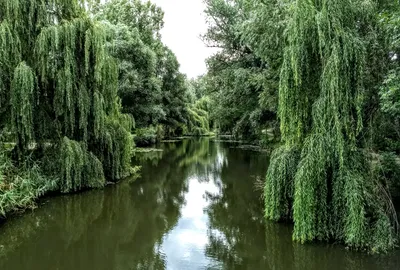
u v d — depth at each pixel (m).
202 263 6.21
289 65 6.59
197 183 13.92
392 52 6.70
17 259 6.44
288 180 7.41
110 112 12.82
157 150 27.59
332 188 6.41
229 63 20.44
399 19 5.66
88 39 10.90
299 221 6.45
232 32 19.20
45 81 10.16
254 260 6.27
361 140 6.60
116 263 6.28
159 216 9.38
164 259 6.44
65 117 10.74
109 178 13.20
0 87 9.25
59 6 10.95
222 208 10.05
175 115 38.19
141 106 27.52
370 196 6.28
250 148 28.62
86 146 11.45
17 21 9.71
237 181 14.05
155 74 33.38
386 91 5.95
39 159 10.63
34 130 10.33
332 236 6.51
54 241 7.43
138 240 7.52
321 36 6.07
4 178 9.04
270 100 12.02
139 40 27.31
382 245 6.01
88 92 11.35
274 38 9.41
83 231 8.12
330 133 6.19
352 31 6.32
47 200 10.39
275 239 7.18
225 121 22.31
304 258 6.23
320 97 6.27
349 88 6.10
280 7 9.38
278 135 15.09
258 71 16.53
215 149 28.47
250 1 14.09
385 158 8.00
